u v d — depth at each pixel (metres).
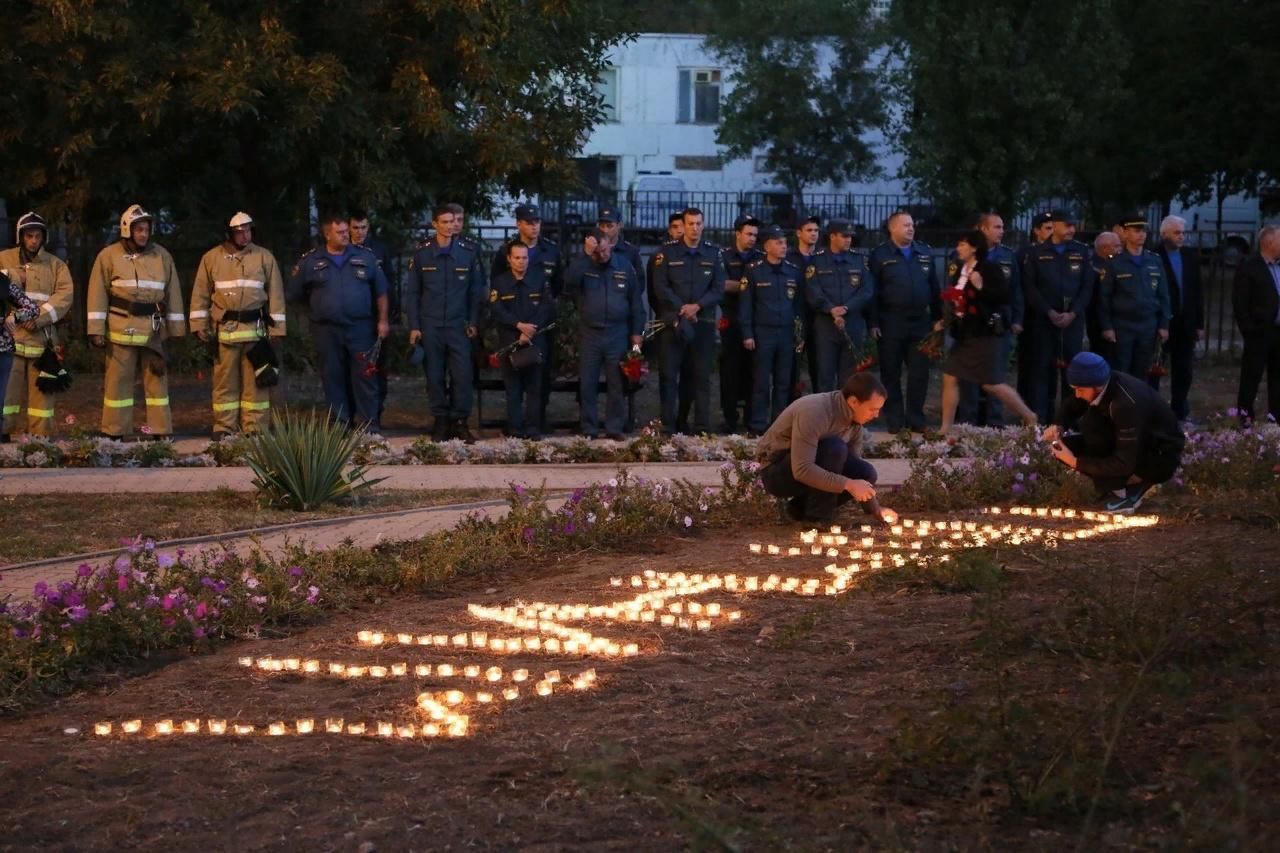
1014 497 10.91
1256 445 11.78
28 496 11.28
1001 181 28.03
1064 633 6.54
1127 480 10.41
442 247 15.02
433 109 18.33
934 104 27.95
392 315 19.23
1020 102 27.06
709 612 7.51
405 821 4.73
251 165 18.95
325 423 11.29
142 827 4.72
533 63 20.53
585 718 5.80
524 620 7.43
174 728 5.79
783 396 15.45
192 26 17.55
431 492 11.68
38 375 14.49
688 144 41.84
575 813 4.77
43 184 18.55
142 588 7.26
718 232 33.78
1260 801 4.60
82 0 16.20
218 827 4.73
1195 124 34.75
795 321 15.27
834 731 5.58
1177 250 16.33
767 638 6.98
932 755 5.03
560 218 21.45
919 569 7.83
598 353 14.90
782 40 34.66
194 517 10.43
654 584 8.20
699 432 15.42
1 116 17.73
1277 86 32.94
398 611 7.81
